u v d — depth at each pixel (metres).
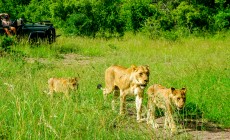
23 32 34.91
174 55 34.00
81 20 49.34
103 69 23.66
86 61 31.64
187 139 11.70
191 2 58.47
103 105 12.14
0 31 34.12
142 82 13.42
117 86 14.89
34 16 55.19
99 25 51.22
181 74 21.09
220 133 13.06
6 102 11.99
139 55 33.41
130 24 53.69
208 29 57.03
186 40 48.16
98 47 39.19
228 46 41.00
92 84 18.05
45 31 35.31
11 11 55.38
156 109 15.07
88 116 11.06
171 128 12.41
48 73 21.50
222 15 56.72
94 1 51.56
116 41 44.03
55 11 50.59
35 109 11.76
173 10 57.25
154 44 41.94
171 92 12.82
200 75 20.56
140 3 54.19
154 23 50.84
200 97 16.41
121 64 27.64
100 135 10.53
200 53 34.94
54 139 9.67
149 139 10.95
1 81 17.73
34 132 9.88
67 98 13.84
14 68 22.64
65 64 28.95
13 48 31.56
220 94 16.69
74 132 10.45
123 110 14.08
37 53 33.06
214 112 15.01
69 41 41.47
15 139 9.75
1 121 10.61
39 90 14.35
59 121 10.78
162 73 21.81
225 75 20.16
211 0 60.09
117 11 53.16
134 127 11.59
